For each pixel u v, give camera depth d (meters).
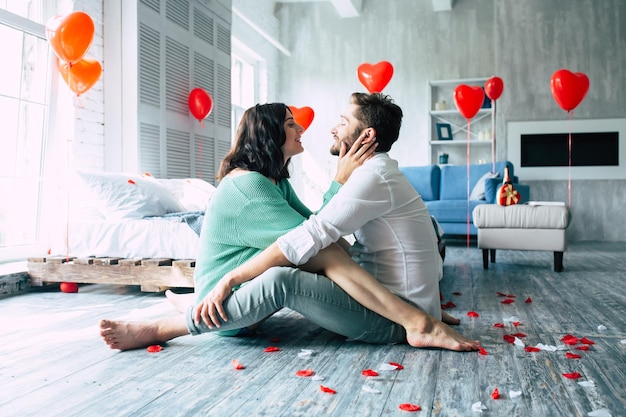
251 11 7.37
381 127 1.89
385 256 1.88
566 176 7.29
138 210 3.41
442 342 1.80
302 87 8.29
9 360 1.77
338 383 1.51
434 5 7.54
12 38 3.52
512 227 4.14
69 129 3.86
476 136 7.62
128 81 4.14
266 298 1.73
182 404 1.36
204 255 1.91
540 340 2.01
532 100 7.36
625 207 7.14
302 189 8.30
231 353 1.82
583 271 4.06
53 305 2.80
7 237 3.62
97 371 1.64
